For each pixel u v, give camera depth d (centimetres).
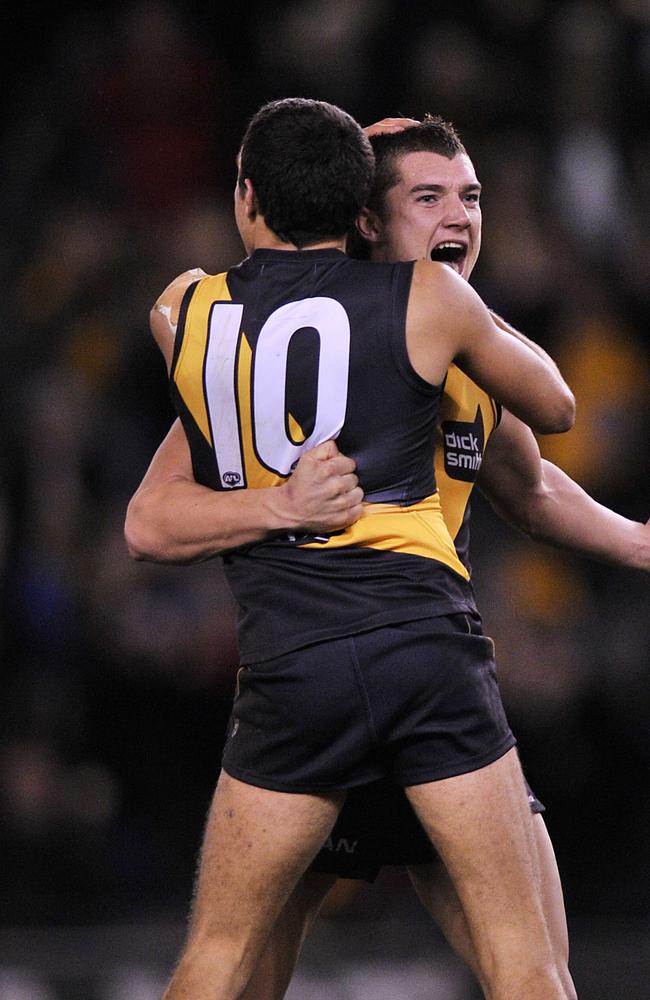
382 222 1143
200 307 1041
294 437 1013
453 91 2762
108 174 2834
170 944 1958
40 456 2441
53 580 2384
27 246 2808
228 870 1023
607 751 2391
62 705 2328
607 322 2656
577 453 2544
